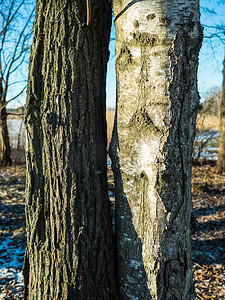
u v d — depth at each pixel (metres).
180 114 1.41
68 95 1.49
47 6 1.53
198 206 6.27
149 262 1.46
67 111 1.49
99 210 1.59
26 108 1.57
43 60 1.53
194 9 1.39
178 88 1.39
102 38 1.66
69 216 1.51
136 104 1.47
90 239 1.54
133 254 1.54
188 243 1.53
